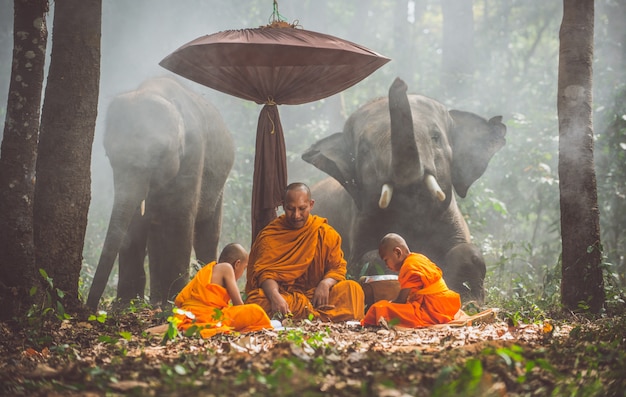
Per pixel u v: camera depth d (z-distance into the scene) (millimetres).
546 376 5215
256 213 9641
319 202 12836
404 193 10781
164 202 12062
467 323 8352
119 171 11172
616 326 7223
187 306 7980
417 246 11375
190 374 5297
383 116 11406
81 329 7902
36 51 8047
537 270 15281
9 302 7820
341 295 8773
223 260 8438
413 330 7969
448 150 11266
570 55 9664
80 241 8781
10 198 7930
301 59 9172
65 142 8680
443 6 19609
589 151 9609
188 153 12250
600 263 9547
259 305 8680
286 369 4914
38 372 5570
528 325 8062
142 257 12109
